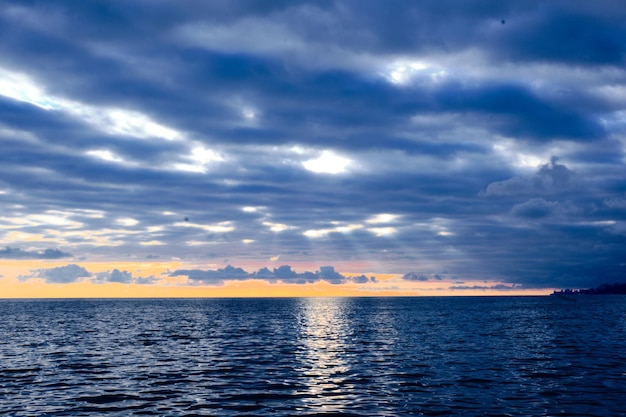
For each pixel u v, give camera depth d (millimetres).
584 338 58250
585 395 25953
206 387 28828
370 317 116500
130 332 71188
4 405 24297
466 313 135250
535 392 26781
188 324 91000
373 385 29250
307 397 26000
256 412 22891
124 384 29828
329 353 45250
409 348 49000
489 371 34031
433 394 26516
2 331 72750
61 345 52688
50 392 27422
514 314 126688
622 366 35875
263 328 80312
